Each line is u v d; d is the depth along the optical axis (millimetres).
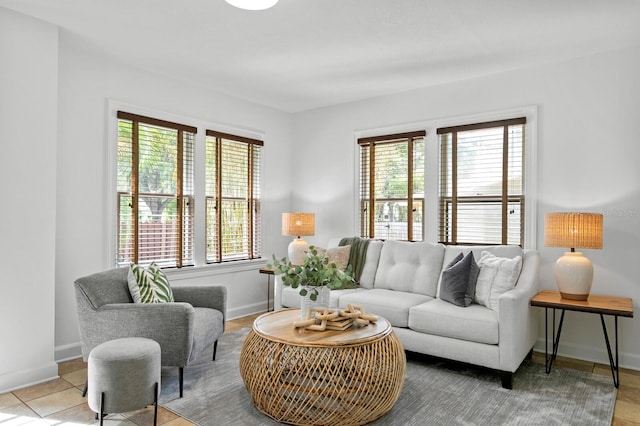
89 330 2643
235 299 4738
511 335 2793
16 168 2797
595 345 3428
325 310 2695
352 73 3957
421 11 2760
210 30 3066
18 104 2807
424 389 2803
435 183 4293
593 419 2393
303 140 5359
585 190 3492
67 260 3346
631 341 3293
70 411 2475
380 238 4703
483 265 3342
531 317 3264
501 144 3943
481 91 4020
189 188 4309
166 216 4074
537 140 3711
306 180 5320
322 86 4355
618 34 3096
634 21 2881
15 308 2793
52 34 2975
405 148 4527
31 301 2867
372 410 2289
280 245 5309
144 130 3914
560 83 3617
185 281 4211
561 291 3174
